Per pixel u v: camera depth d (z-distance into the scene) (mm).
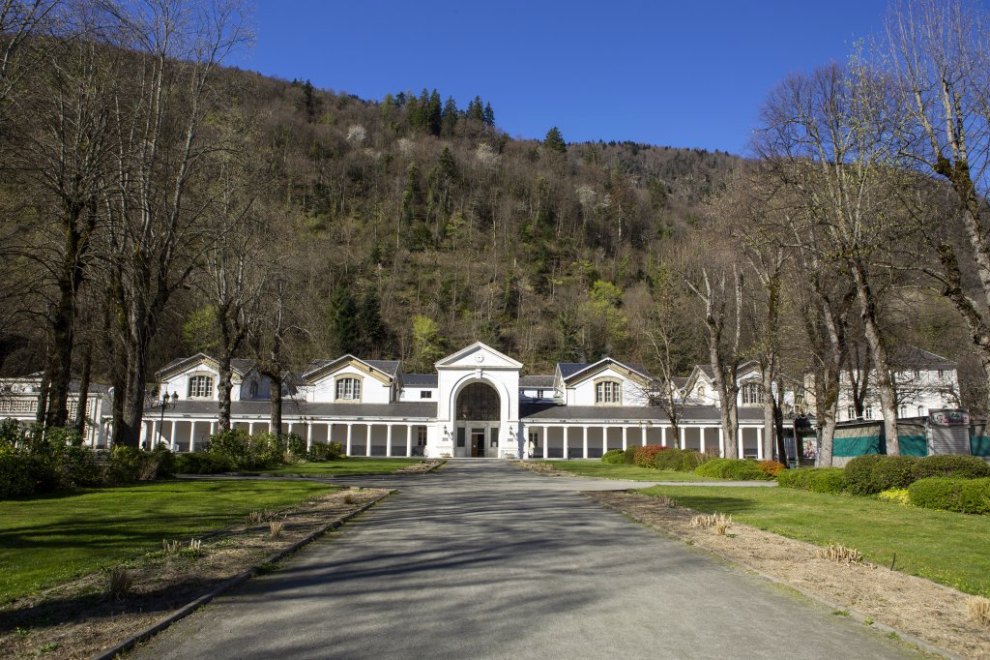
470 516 15000
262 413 56906
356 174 136875
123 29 21734
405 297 105375
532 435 64688
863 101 20562
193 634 6031
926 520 14445
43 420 24469
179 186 24250
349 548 10656
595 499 19078
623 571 9031
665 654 5582
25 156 19703
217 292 34000
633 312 72375
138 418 23594
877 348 22031
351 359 62844
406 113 174500
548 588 7953
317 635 6012
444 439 59688
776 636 6164
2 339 25469
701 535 12133
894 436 21422
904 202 19297
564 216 128250
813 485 21891
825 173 22703
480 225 129875
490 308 102812
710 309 33812
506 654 5512
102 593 7262
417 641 5852
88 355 27500
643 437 59031
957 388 41188
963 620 6742
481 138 169750
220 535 11258
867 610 7090
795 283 28516
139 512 14305
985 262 17500
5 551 9602
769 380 30734
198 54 25047
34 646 5527
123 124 22797
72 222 21469
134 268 22969
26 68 19219
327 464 40375
